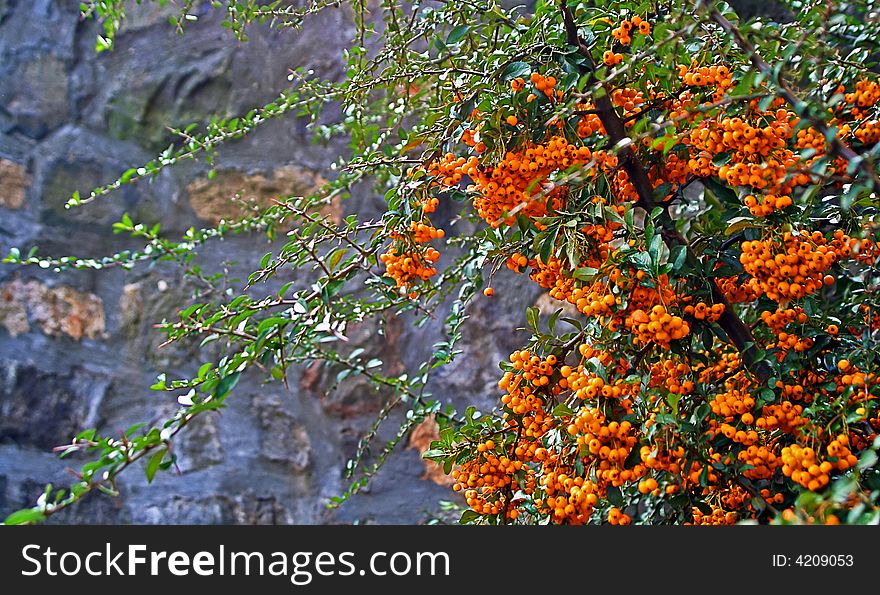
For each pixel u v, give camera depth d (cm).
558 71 105
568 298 103
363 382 196
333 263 108
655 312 87
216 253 206
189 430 201
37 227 207
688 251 98
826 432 84
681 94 104
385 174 164
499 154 99
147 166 160
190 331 107
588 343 104
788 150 88
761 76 80
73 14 215
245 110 208
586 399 92
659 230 99
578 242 95
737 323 101
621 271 93
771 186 86
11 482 197
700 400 95
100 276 208
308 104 159
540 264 105
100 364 204
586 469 94
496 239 111
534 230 108
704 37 98
